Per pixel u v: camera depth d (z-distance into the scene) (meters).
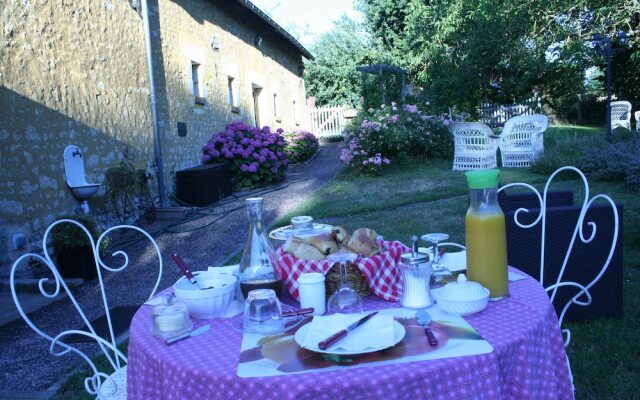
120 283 4.55
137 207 7.19
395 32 20.84
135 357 1.36
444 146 10.94
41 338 3.39
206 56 9.95
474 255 1.48
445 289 1.42
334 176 10.48
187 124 9.00
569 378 1.45
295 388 1.03
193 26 9.41
